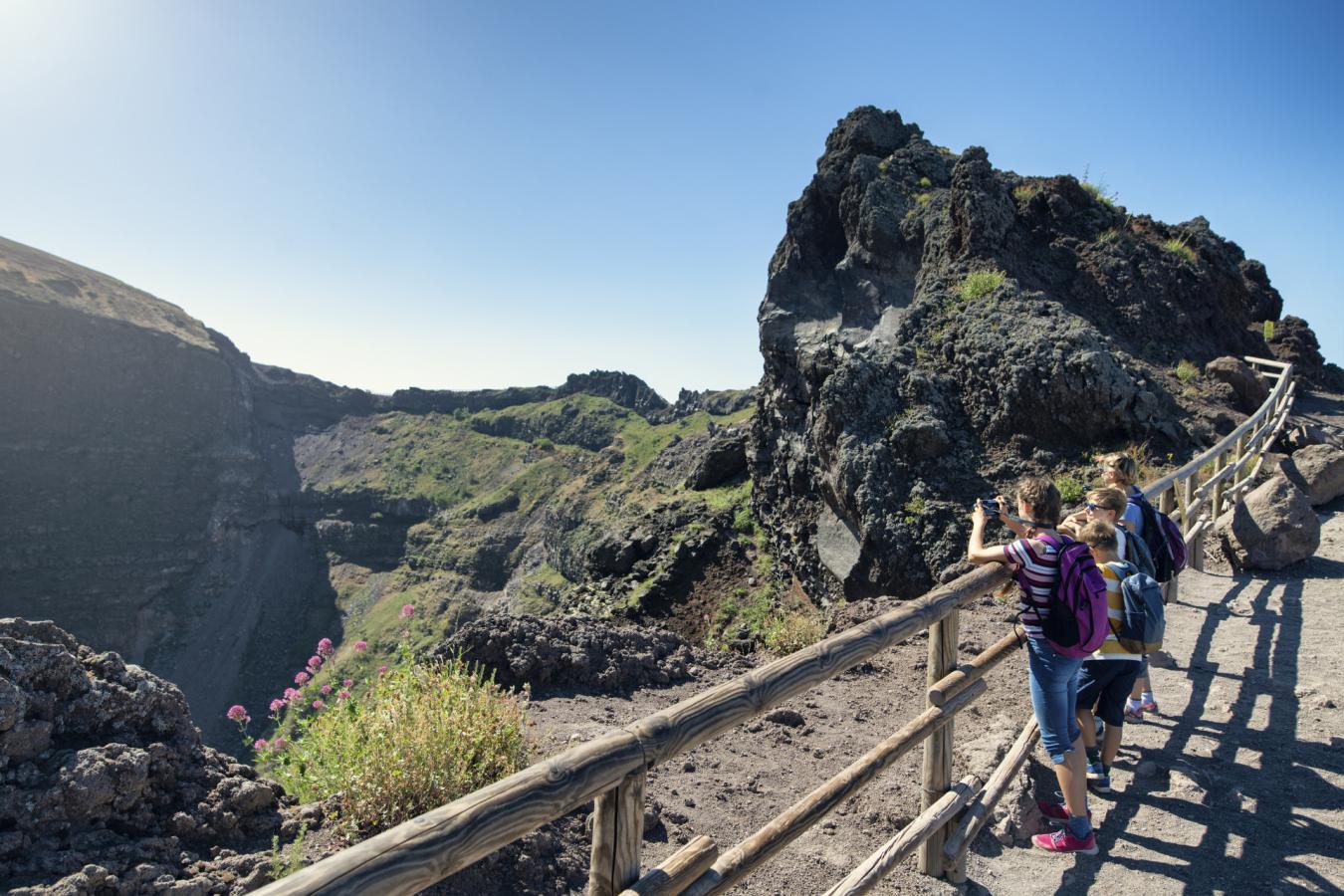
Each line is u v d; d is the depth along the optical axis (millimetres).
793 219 26688
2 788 3088
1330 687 5863
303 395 188250
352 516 152250
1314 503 12672
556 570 97375
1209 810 4371
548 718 6375
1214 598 8406
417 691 4672
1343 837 4035
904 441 16688
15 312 139875
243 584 137250
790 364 23531
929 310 19234
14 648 3428
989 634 8102
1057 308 17594
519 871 3934
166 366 158625
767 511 24766
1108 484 5488
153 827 3469
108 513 133875
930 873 3871
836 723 6539
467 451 169750
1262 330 26078
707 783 5375
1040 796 4617
